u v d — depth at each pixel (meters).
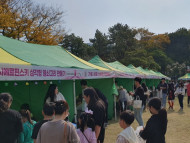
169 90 14.20
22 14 20.12
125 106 10.95
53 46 8.75
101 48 46.66
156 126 3.40
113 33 50.38
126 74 11.87
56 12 22.92
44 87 8.32
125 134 3.23
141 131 3.77
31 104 8.05
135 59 34.88
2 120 3.14
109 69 10.39
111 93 10.77
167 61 54.28
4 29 18.53
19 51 5.99
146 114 12.09
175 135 7.67
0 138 3.09
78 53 36.69
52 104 3.21
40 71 5.23
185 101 19.81
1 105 3.16
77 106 9.70
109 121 10.44
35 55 6.35
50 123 2.75
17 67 4.58
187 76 39.19
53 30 22.84
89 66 8.46
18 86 7.71
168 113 12.49
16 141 3.27
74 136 2.70
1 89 7.38
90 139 3.52
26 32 20.48
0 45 5.75
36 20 21.30
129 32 45.78
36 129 3.21
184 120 10.23
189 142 6.86
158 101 3.56
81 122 3.57
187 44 65.88
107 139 7.22
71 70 6.57
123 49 42.66
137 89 7.58
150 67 37.28
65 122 2.76
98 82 11.07
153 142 3.36
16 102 7.70
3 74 4.25
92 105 4.08
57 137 2.63
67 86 8.28
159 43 63.47
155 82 29.30
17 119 3.26
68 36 36.16
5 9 18.44
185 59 64.94
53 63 6.24
